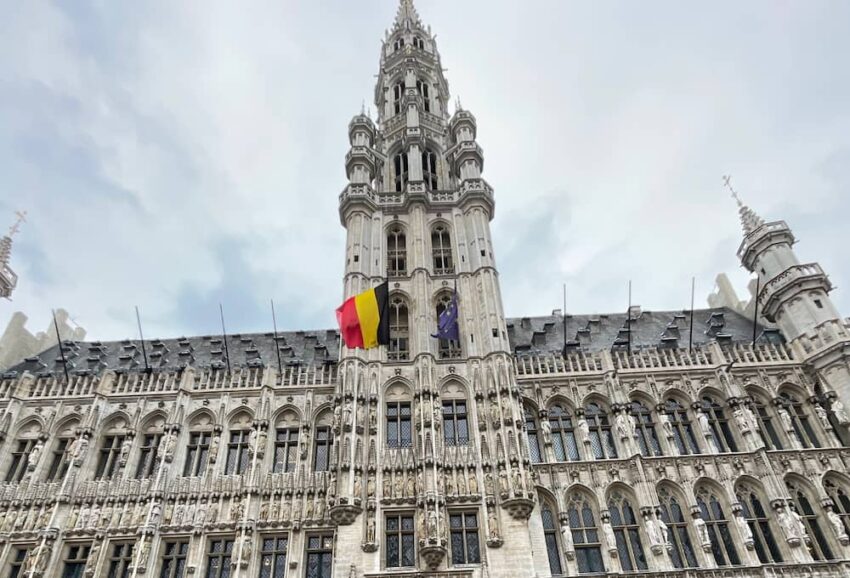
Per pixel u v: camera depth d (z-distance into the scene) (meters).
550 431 34.38
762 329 42.34
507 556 26.94
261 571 29.78
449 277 39.31
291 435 35.09
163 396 36.53
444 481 29.47
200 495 32.00
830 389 35.25
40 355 44.38
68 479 32.44
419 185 44.00
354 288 37.66
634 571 28.47
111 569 30.27
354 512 28.33
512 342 43.19
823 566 28.06
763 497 31.42
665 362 37.34
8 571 30.16
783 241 41.19
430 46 62.41
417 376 33.44
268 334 46.81
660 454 33.78
